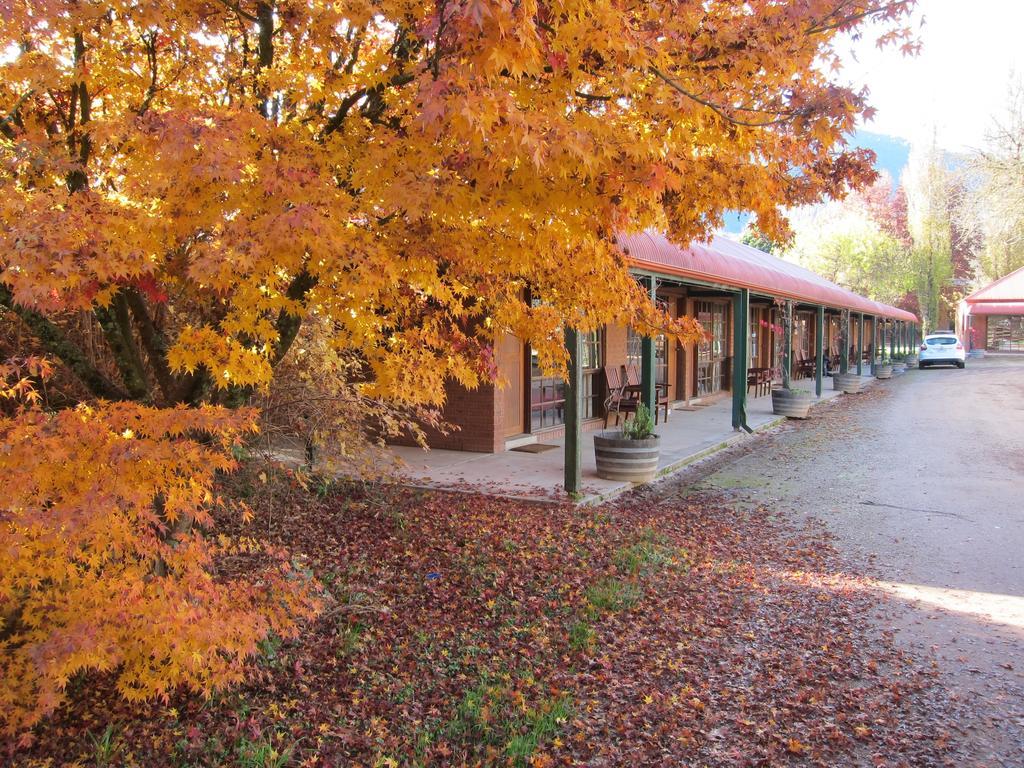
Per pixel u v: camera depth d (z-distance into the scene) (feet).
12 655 9.24
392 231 11.73
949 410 58.59
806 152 15.40
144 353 16.70
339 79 12.07
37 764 9.63
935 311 173.99
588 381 43.65
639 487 28.91
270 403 20.21
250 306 10.16
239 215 9.34
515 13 8.66
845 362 79.97
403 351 13.66
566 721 11.62
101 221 8.52
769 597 17.21
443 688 12.55
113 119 10.12
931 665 13.73
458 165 10.54
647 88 11.77
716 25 13.12
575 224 11.35
